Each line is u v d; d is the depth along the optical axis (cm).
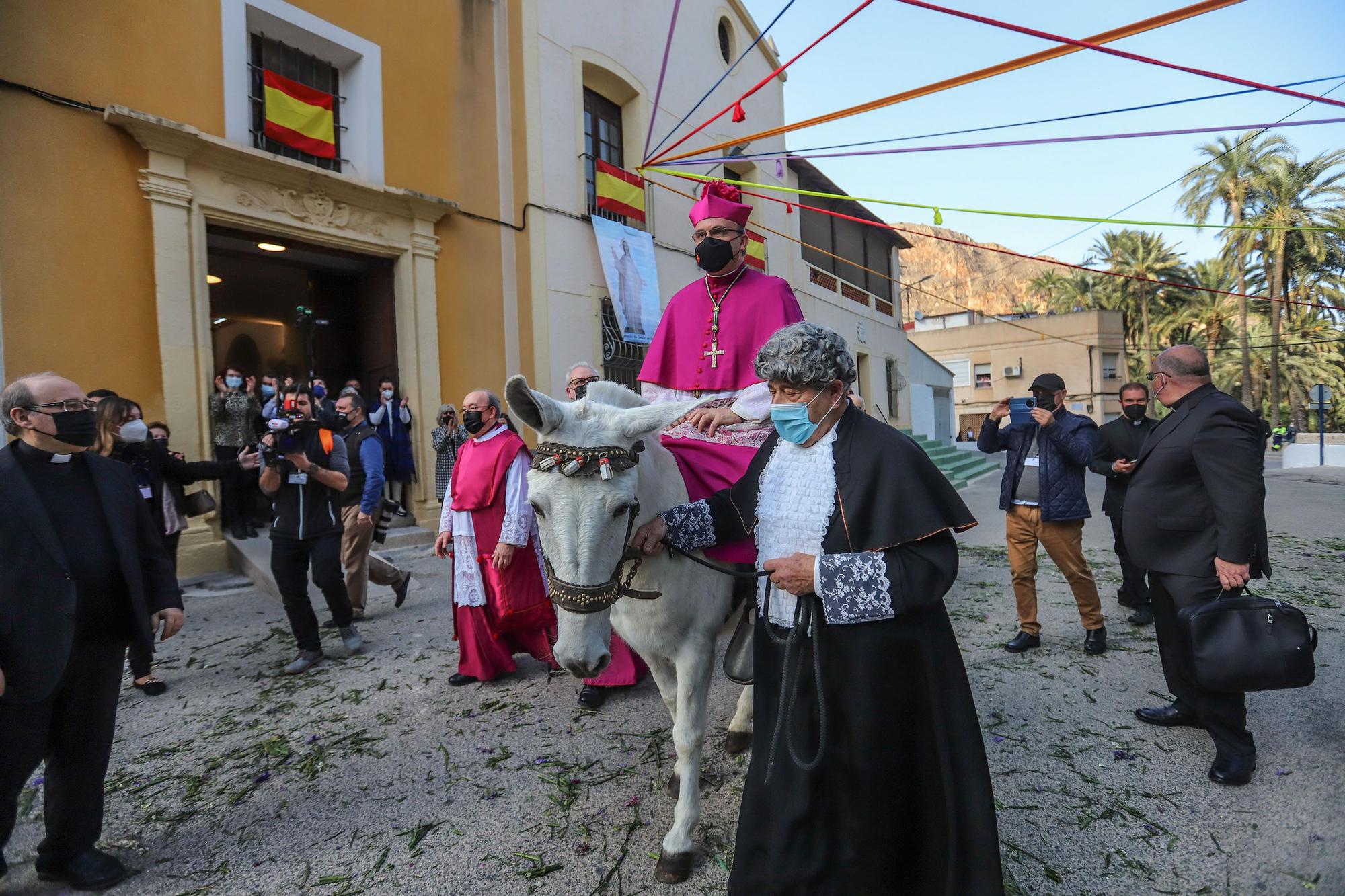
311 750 343
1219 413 293
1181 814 267
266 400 838
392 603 620
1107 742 327
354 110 832
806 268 1647
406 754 337
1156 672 414
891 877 172
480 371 945
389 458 842
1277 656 257
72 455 252
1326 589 582
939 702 171
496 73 977
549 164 1027
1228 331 3322
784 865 175
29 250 590
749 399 250
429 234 884
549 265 1020
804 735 180
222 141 682
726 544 232
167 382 661
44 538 230
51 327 600
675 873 235
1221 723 289
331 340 925
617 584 201
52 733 244
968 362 3975
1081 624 516
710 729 352
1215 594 297
